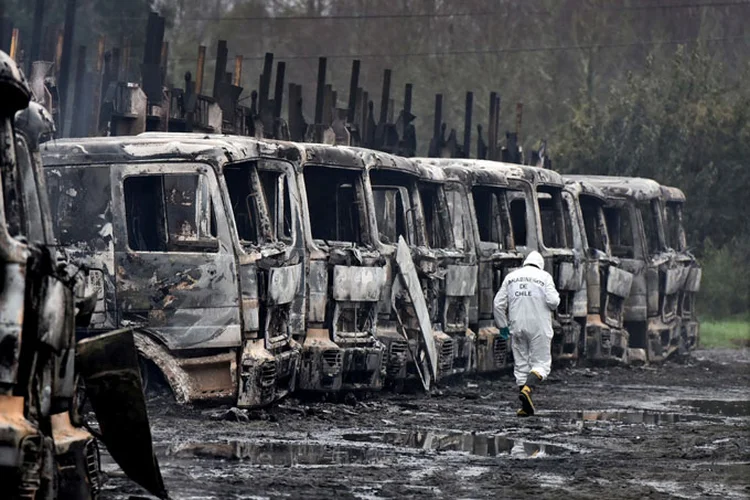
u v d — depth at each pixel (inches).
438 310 1662.2
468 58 5310.0
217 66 1863.9
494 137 2810.0
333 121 2027.6
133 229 1258.6
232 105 1797.5
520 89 5265.8
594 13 5339.6
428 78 5305.1
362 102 2405.3
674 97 3998.5
